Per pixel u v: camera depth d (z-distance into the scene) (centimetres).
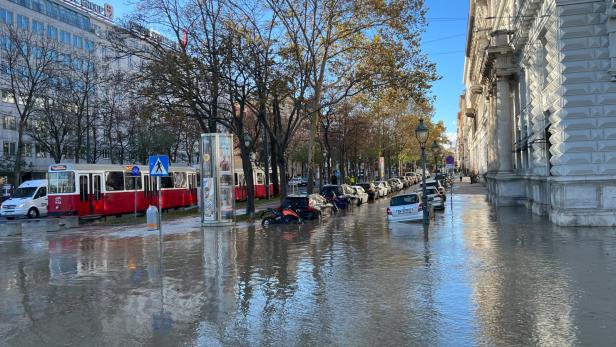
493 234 1650
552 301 805
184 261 1360
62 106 4494
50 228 2438
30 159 6188
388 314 770
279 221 2381
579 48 1712
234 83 2684
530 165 2508
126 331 732
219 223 2325
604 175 1697
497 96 3050
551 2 1827
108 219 3092
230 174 2380
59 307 891
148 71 2755
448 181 5756
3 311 875
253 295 932
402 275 1056
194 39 2627
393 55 2900
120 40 2770
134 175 3066
